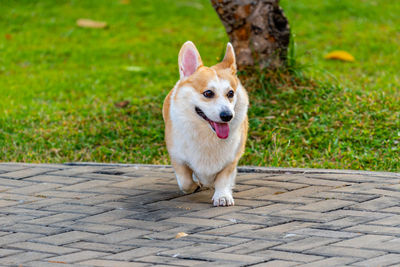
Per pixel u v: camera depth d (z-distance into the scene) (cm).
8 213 629
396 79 1184
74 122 1026
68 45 1569
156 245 523
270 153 854
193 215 608
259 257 482
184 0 1953
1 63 1421
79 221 598
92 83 1271
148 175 772
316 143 879
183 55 646
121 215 614
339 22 1703
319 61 1374
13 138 952
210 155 642
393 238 513
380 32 1598
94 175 775
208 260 480
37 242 539
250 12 1014
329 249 493
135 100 1110
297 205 625
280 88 1013
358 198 634
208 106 612
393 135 875
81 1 1941
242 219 588
